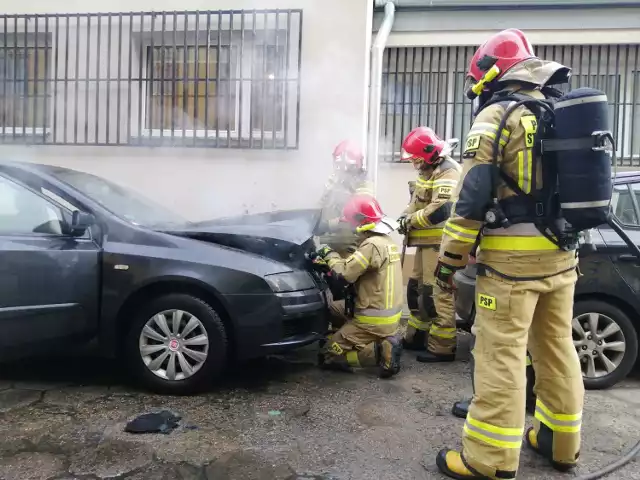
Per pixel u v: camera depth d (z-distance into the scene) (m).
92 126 6.69
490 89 2.89
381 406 3.78
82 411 3.58
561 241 2.68
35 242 3.82
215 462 2.98
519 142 2.66
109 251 3.84
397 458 3.07
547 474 2.94
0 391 3.91
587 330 4.19
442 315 4.74
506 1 7.33
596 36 7.13
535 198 2.65
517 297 2.67
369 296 4.29
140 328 3.86
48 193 4.01
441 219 4.58
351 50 6.36
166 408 3.65
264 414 3.60
